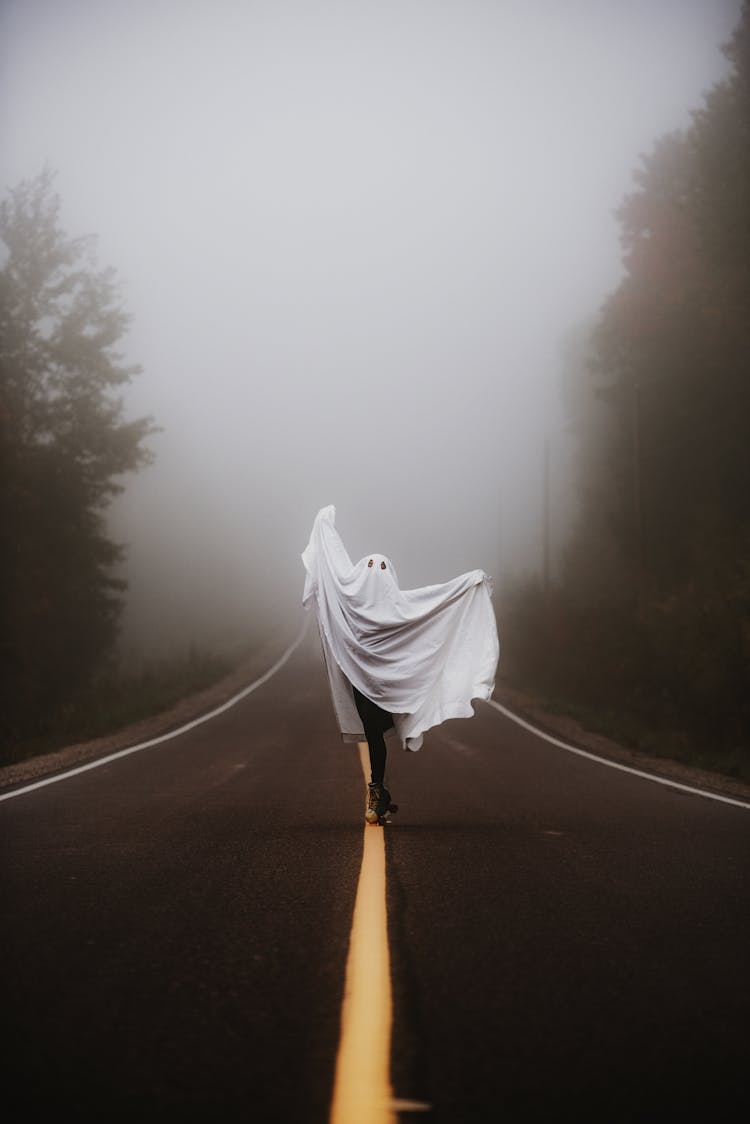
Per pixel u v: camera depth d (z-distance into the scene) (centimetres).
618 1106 263
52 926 466
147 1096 266
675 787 1212
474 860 649
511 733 2086
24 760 1619
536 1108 261
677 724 2270
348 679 834
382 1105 261
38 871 607
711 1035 321
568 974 389
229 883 569
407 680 829
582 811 941
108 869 614
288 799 1014
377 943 429
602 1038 317
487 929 464
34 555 3466
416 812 919
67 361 3694
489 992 363
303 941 438
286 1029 321
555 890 557
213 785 1145
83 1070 286
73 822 834
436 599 846
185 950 422
